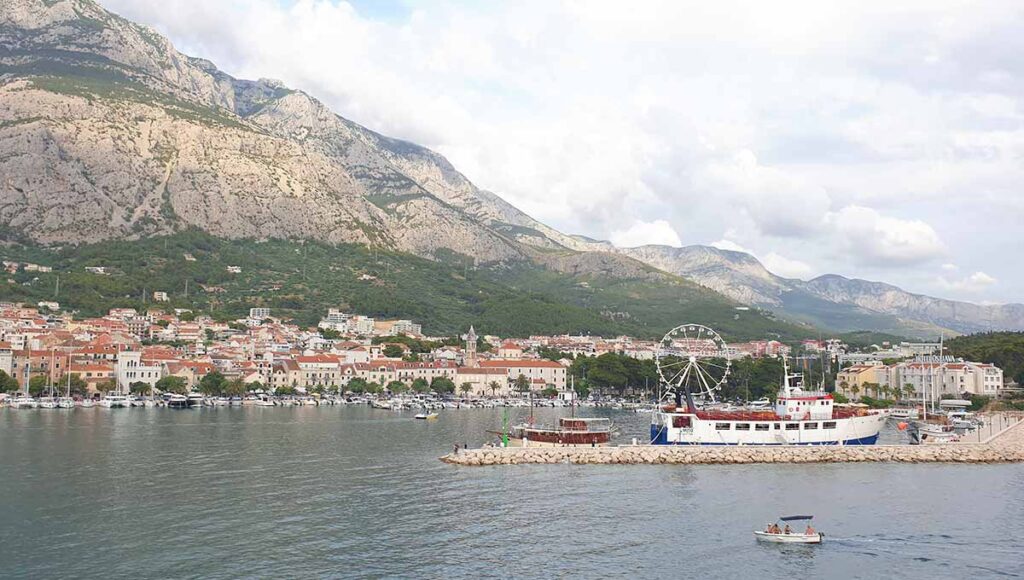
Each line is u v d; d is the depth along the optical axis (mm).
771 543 115250
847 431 199000
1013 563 107625
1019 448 193500
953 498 144750
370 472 164875
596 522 125125
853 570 104688
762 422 195500
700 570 103562
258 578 97250
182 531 116562
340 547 110125
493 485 152875
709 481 159125
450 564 103812
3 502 131875
